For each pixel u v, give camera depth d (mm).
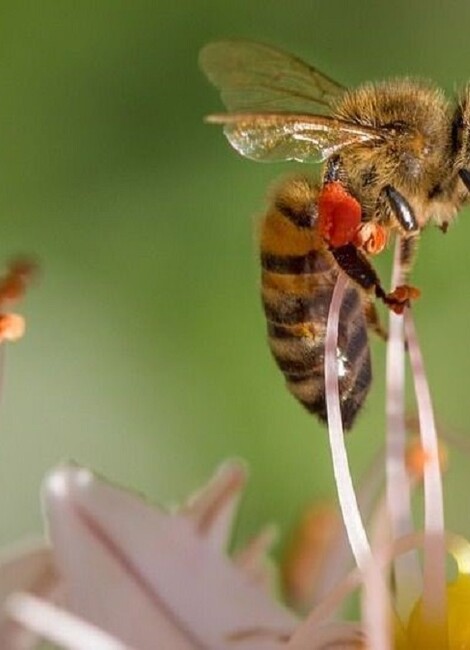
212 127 133
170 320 131
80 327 131
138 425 130
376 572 96
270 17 135
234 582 100
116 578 99
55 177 133
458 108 101
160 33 135
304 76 104
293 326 100
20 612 96
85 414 130
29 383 130
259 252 101
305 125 100
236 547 117
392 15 136
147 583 99
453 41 136
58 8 134
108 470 130
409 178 100
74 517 99
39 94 134
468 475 121
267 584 104
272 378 130
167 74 134
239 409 130
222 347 131
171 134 134
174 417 130
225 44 105
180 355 131
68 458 129
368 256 99
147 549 99
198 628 99
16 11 134
